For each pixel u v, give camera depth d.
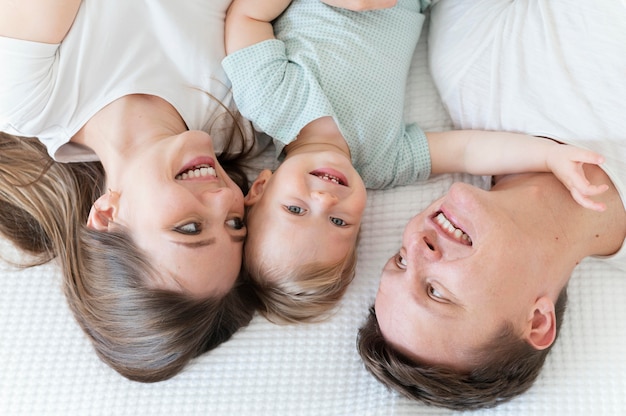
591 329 1.20
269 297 1.15
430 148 1.23
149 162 1.06
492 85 1.18
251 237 1.12
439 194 1.28
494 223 1.02
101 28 1.09
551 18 1.14
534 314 1.06
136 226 1.04
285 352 1.23
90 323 1.13
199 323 1.10
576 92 1.11
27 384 1.22
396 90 1.21
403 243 1.12
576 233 1.09
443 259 1.04
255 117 1.17
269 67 1.15
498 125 1.19
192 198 1.03
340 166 1.11
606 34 1.09
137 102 1.13
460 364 1.06
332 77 1.17
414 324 1.05
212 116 1.20
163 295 1.05
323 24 1.19
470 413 1.20
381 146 1.21
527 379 1.12
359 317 1.25
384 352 1.12
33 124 1.12
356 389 1.23
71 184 1.22
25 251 1.25
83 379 1.22
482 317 1.02
